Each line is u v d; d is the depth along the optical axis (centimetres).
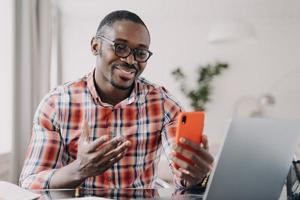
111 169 108
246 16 411
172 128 115
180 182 90
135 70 107
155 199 80
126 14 108
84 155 84
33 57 243
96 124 112
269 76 416
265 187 70
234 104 418
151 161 118
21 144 226
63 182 87
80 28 412
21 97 227
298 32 412
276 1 359
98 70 111
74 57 412
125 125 114
